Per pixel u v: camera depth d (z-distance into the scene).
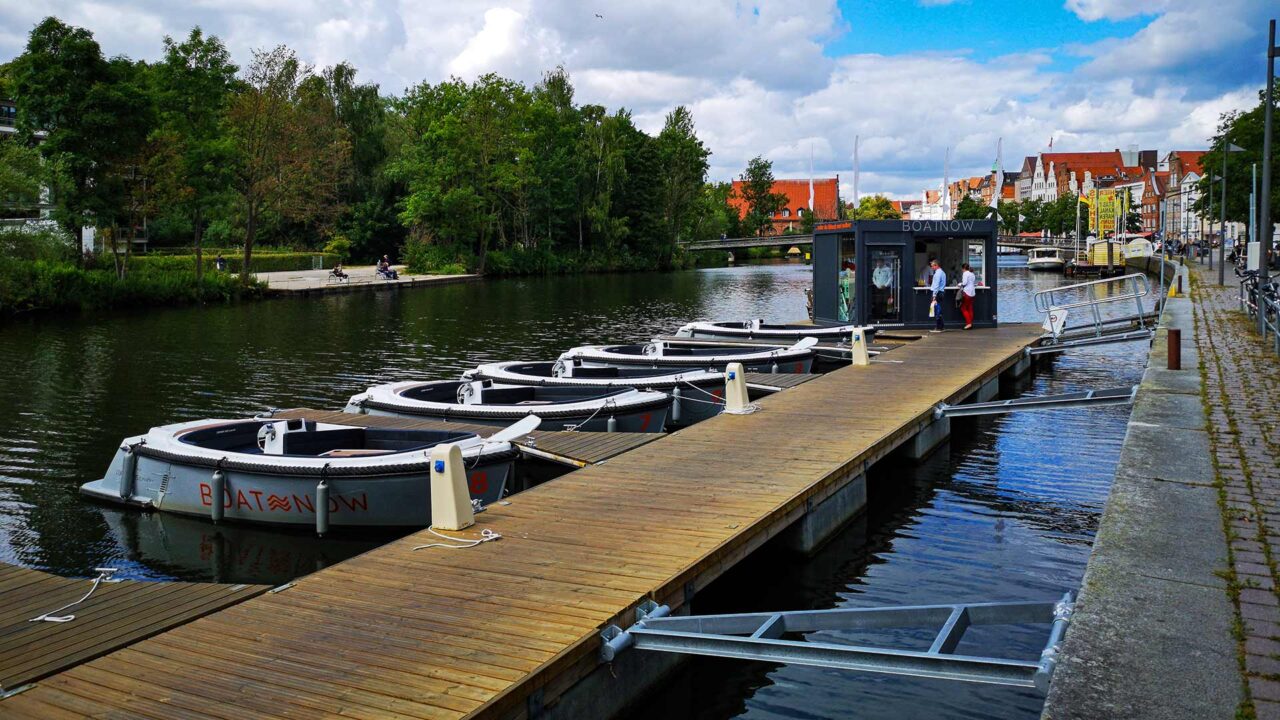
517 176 78.31
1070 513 10.93
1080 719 4.07
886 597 8.42
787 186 177.50
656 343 19.50
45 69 44.44
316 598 6.48
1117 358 24.84
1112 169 167.38
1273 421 10.49
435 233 76.81
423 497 9.95
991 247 25.05
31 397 18.98
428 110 80.38
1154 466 8.51
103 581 6.93
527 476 13.32
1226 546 6.26
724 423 12.93
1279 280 31.23
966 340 22.47
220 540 10.27
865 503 11.03
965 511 11.07
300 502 10.16
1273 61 21.38
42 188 45.16
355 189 81.19
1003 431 15.60
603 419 13.59
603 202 88.06
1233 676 4.43
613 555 7.26
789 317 38.88
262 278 60.59
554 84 87.88
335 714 4.82
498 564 7.10
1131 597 5.42
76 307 41.81
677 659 6.89
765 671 6.96
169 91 54.22
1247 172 52.31
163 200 47.19
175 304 45.59
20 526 10.77
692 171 103.38
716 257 118.44
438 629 5.88
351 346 28.12
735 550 7.71
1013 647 7.22
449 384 15.41
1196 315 25.00
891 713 6.33
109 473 11.73
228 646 5.71
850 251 25.52
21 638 5.87
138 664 5.48
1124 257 72.56
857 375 17.20
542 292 56.38
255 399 18.91
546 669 5.31
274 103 52.78
